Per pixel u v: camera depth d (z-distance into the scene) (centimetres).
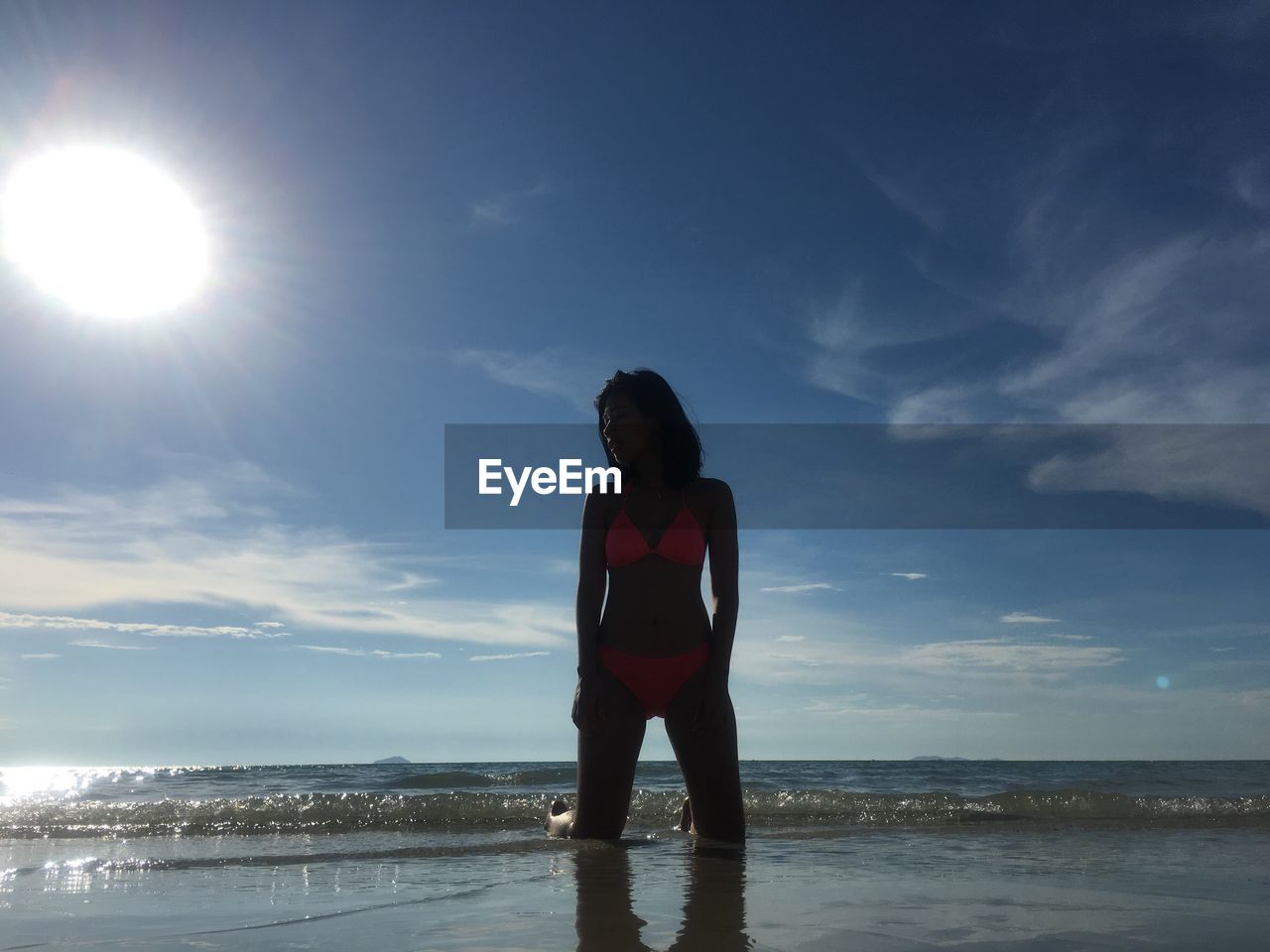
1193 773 1814
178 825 473
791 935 165
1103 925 175
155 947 155
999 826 462
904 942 158
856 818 511
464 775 1311
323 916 188
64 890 236
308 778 1388
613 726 349
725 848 330
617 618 355
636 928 172
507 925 176
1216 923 177
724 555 364
